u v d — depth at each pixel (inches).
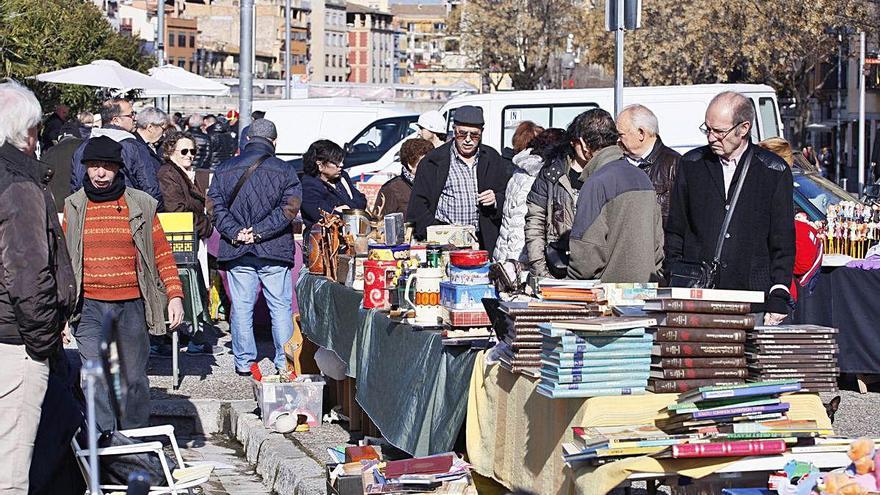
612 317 233.3
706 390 213.2
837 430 391.5
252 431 394.9
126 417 340.2
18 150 256.4
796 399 227.1
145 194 347.3
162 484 278.2
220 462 387.2
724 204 287.0
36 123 258.8
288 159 980.6
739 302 228.4
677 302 226.4
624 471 207.0
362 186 708.0
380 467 277.1
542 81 3678.6
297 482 332.5
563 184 317.4
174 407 428.5
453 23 3809.1
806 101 2448.3
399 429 312.5
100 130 515.5
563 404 228.8
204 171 669.9
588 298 244.2
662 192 336.5
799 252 428.1
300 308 446.0
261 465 372.8
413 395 306.7
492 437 262.8
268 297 469.4
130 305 342.3
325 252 426.6
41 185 257.3
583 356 223.0
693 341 226.7
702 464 210.5
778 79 2498.8
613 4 442.3
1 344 253.8
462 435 292.5
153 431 294.8
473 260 284.7
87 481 269.0
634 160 342.3
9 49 1127.6
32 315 249.3
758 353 228.5
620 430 216.5
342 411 410.0
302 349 450.9
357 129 983.6
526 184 365.1
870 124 2994.6
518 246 364.8
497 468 260.2
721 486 214.2
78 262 337.1
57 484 275.7
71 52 1508.4
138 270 343.6
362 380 355.3
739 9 2327.8
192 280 494.6
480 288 284.4
